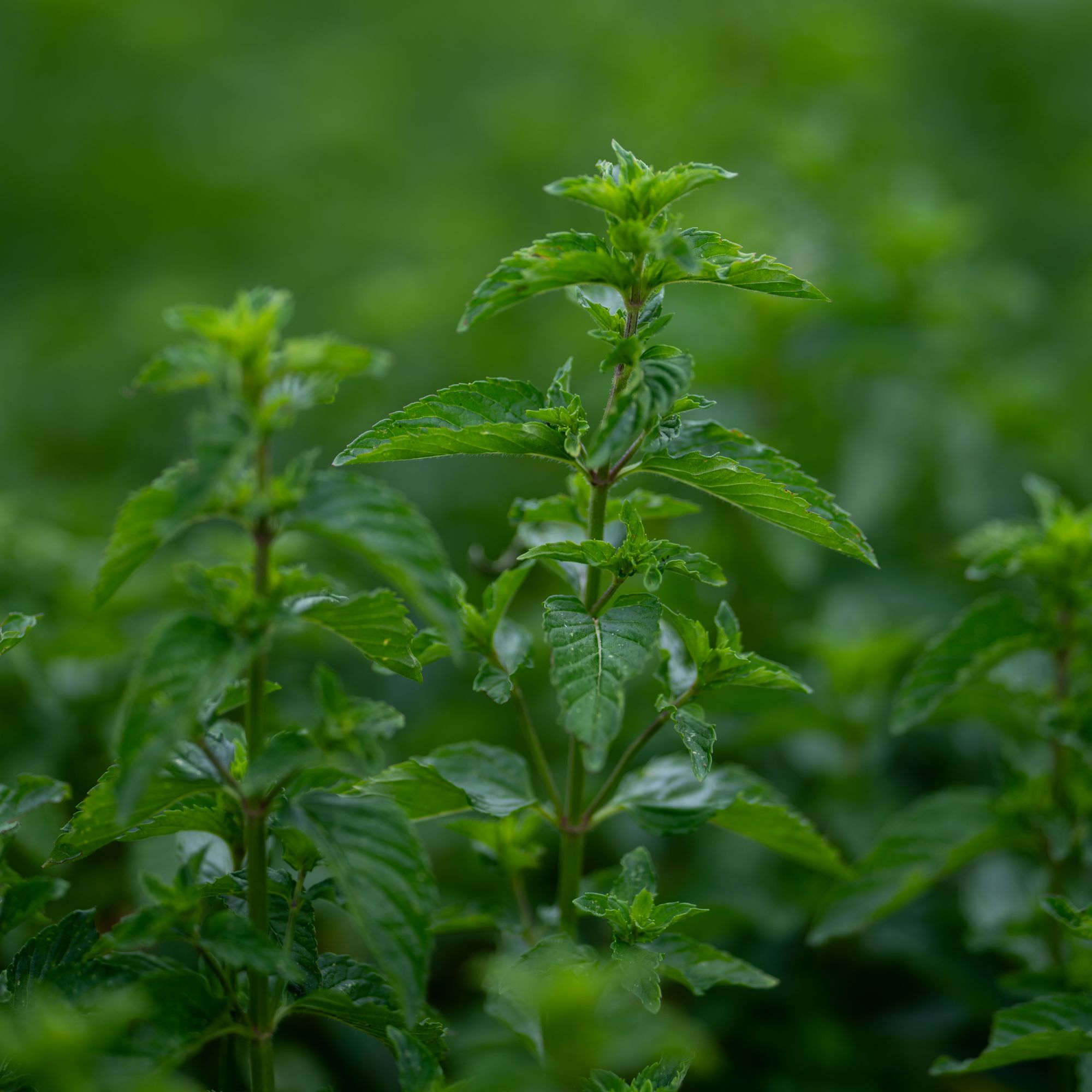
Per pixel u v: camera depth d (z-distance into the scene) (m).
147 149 7.61
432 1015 2.02
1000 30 7.44
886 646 3.60
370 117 7.76
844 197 5.41
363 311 5.79
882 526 4.60
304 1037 3.17
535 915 3.40
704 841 3.70
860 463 4.51
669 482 4.55
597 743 1.64
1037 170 7.28
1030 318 5.97
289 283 7.01
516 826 2.35
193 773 1.64
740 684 1.99
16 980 1.78
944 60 7.57
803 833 2.24
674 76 6.28
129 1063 1.51
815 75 6.28
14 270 7.23
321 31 8.83
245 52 8.50
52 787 1.74
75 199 7.43
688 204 5.41
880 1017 3.34
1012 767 2.76
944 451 4.76
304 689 4.00
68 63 7.75
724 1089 2.98
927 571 4.50
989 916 3.23
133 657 3.68
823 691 3.74
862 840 3.51
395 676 4.33
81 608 3.65
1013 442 4.73
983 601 2.65
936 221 4.74
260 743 1.53
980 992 3.14
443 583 1.40
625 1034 1.87
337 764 1.56
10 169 7.33
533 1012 2.15
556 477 5.28
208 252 7.35
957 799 2.79
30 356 6.34
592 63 7.56
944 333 4.77
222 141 7.85
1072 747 2.58
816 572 4.30
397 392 5.61
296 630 1.46
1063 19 7.38
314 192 7.75
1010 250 6.89
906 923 3.42
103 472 5.91
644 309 2.03
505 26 8.48
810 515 1.94
